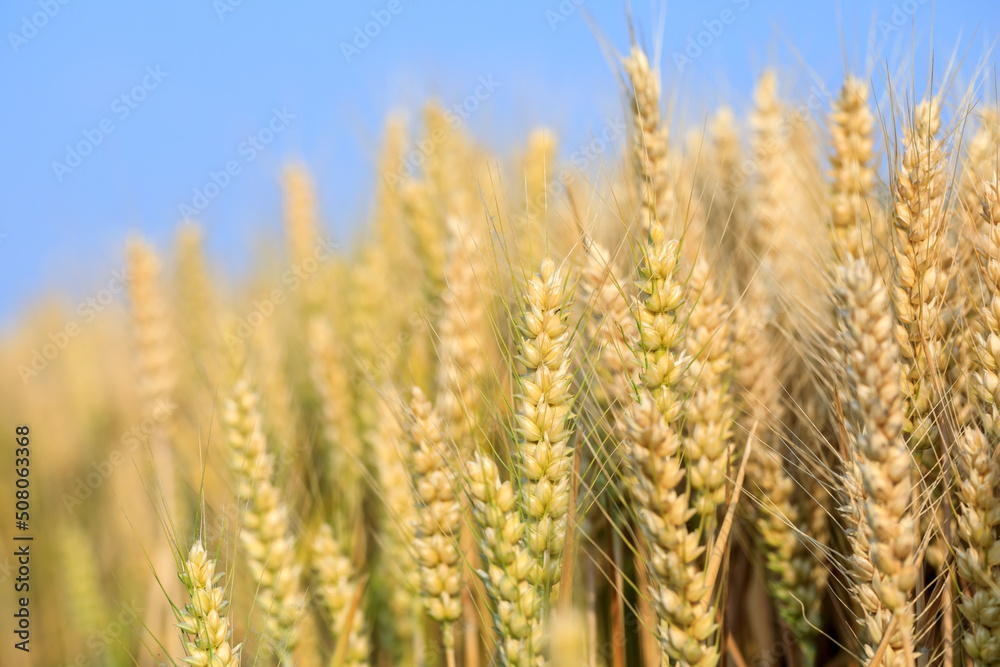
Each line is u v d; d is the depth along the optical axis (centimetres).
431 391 60
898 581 45
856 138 55
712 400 48
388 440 57
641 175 54
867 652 47
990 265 48
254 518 53
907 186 49
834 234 55
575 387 53
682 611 46
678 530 46
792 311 55
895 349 45
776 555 52
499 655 50
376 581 60
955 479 48
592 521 54
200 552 48
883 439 45
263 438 55
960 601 49
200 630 48
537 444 48
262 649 52
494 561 48
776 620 55
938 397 49
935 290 49
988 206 48
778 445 54
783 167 62
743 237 59
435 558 50
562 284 48
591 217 53
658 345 48
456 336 55
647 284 48
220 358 62
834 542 53
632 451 48
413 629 56
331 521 60
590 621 51
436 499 50
